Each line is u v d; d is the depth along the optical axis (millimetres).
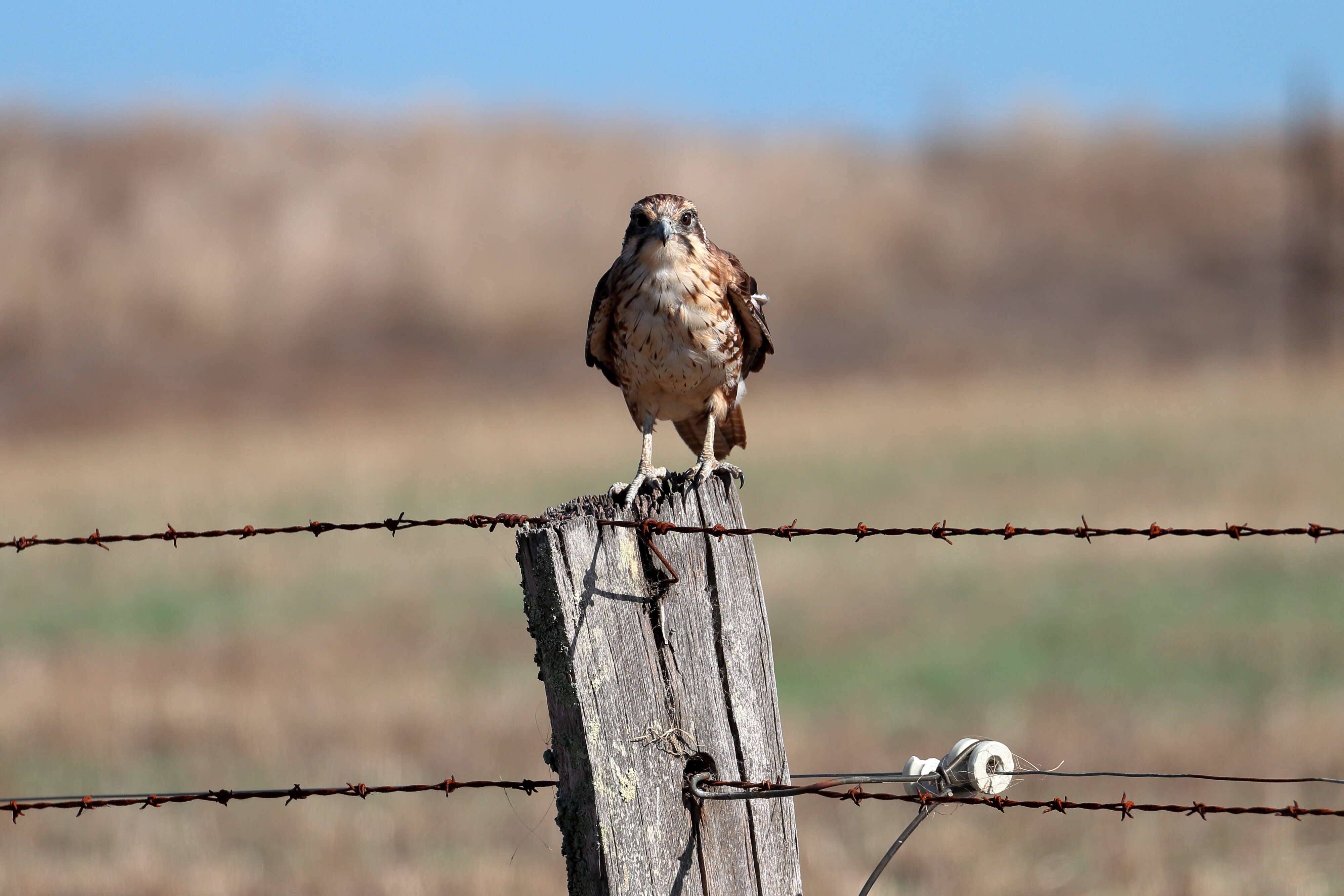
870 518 19406
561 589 4590
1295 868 7973
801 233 47781
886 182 52344
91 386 37062
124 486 24344
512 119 52344
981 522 19016
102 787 10039
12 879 8164
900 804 9562
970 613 15016
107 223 45438
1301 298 42750
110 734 11109
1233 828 8750
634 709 4641
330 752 10633
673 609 4703
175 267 42781
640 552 4691
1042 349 40062
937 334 41781
